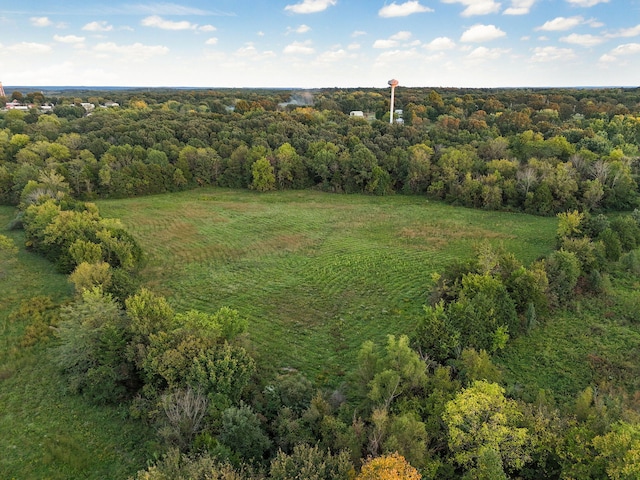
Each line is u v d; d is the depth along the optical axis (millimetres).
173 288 39844
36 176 64875
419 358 23750
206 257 47750
